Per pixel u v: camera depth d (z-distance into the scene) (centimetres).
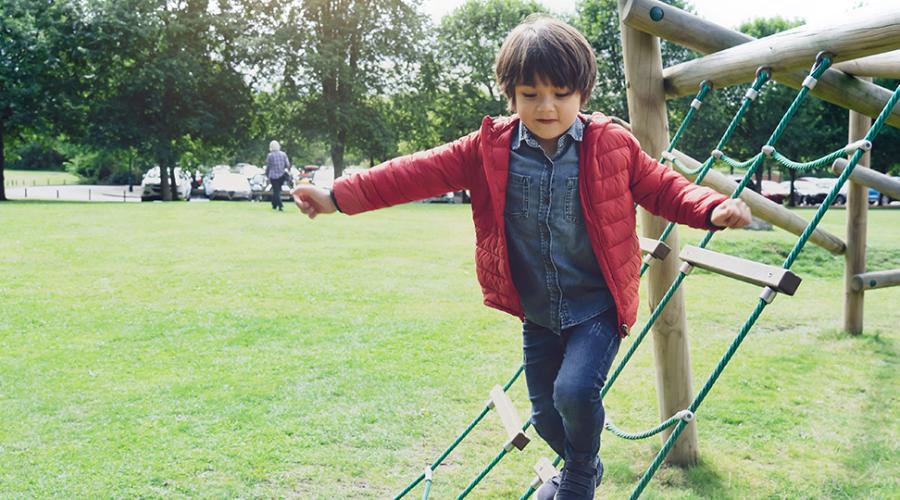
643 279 894
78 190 4688
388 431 431
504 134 233
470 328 672
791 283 218
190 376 524
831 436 429
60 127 2955
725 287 913
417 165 241
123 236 1224
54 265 944
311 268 964
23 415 444
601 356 228
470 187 245
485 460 396
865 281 666
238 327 666
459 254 1112
